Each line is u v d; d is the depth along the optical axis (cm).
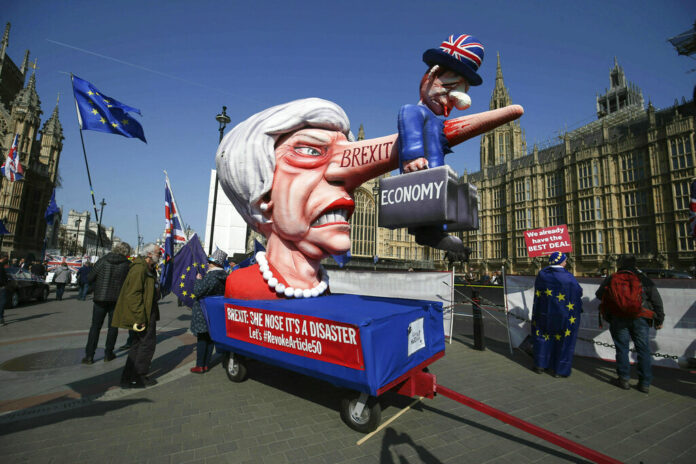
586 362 549
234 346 355
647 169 3195
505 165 4972
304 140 363
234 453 255
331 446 267
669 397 396
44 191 4994
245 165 369
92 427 294
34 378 430
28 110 4669
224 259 475
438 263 5312
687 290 489
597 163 3594
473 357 572
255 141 368
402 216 244
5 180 4388
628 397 394
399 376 274
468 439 284
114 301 507
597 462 204
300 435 284
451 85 287
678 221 2914
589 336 556
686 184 2892
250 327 337
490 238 4803
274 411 330
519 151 5869
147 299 390
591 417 338
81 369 470
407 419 318
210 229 1116
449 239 260
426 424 309
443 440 281
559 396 395
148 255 477
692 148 2877
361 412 289
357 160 343
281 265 378
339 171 353
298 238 361
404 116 271
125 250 534
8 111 4691
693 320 480
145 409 333
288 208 351
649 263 3067
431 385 288
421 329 316
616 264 3294
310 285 380
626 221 3328
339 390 387
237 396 368
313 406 343
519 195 4438
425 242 267
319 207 349
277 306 318
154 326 411
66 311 1076
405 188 246
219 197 1164
